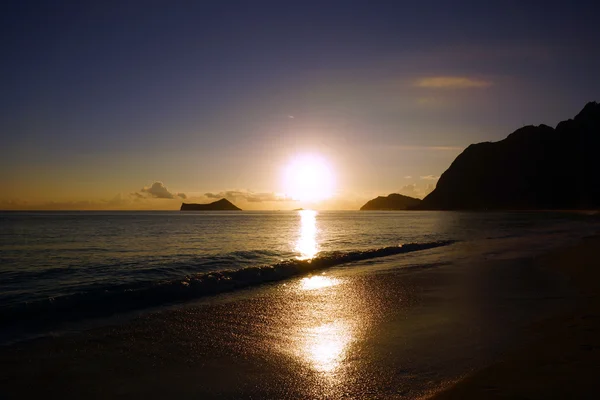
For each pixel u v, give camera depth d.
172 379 6.19
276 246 27.72
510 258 19.62
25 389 5.82
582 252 21.30
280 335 8.31
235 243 29.94
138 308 10.50
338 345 7.66
